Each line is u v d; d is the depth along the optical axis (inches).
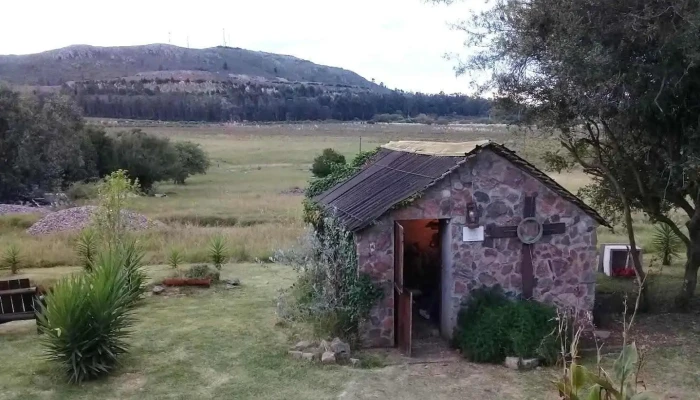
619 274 695.1
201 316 556.4
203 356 453.4
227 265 780.6
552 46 469.7
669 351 456.4
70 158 1684.3
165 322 538.0
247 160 2797.7
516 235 480.7
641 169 555.2
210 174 2342.5
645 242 861.2
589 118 487.8
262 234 930.7
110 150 1876.2
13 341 489.1
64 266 776.9
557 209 487.2
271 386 397.7
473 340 445.4
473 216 472.1
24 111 1600.6
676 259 778.2
